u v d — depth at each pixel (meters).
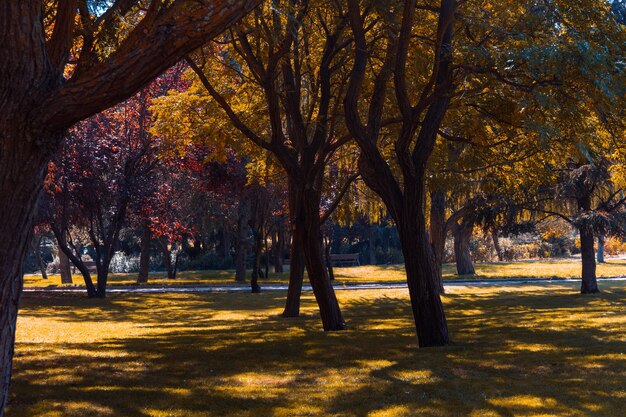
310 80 18.14
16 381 9.59
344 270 56.38
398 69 12.05
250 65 15.62
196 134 18.94
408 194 13.06
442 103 13.08
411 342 13.93
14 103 5.17
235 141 18.50
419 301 13.25
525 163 17.33
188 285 41.62
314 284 17.20
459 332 15.72
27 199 5.27
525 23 12.88
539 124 12.27
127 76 5.28
